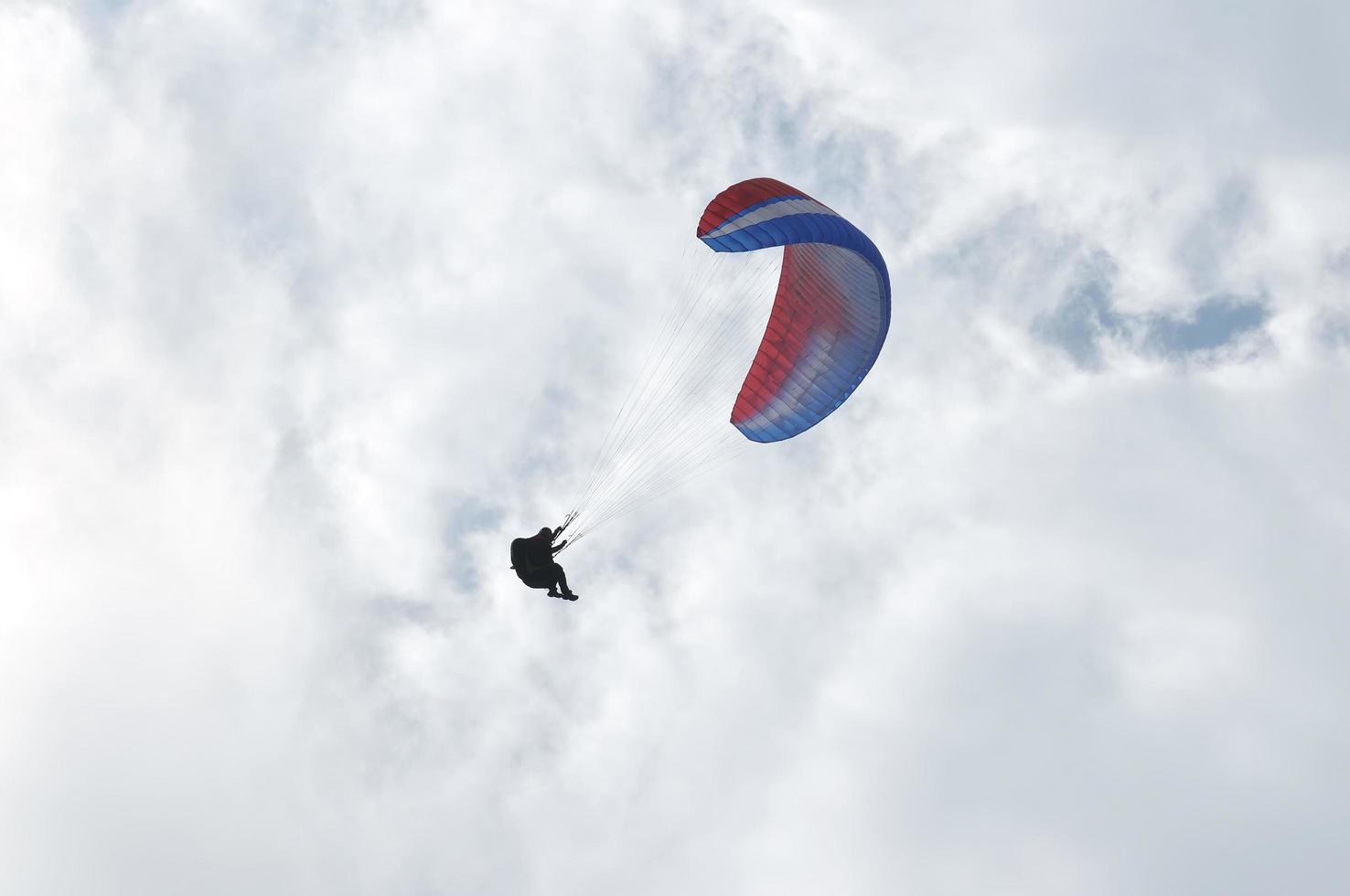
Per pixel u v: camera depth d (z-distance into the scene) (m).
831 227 74.56
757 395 88.19
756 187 79.56
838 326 83.25
